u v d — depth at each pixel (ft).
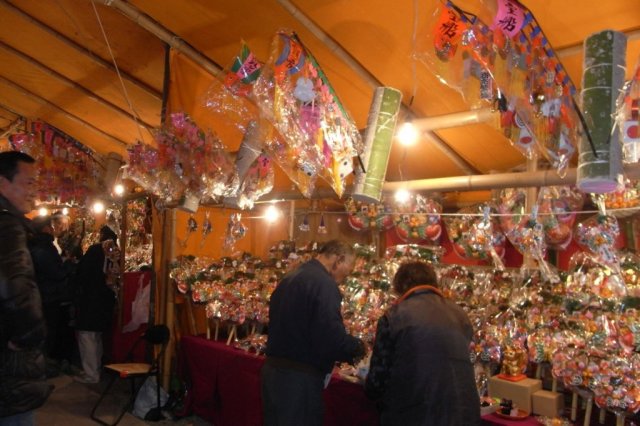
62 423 12.55
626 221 9.24
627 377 6.70
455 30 5.71
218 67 11.76
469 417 6.44
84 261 16.25
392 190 10.32
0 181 5.76
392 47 9.08
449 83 6.15
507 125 6.35
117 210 19.10
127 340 16.47
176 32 11.12
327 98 7.54
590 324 7.47
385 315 7.23
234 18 9.97
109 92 15.19
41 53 13.99
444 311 6.98
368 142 8.01
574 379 7.10
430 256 10.87
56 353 18.19
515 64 5.52
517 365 8.41
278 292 8.61
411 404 6.43
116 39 12.61
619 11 7.14
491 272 9.93
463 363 6.64
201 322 14.69
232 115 8.69
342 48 9.59
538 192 9.71
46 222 7.95
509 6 5.27
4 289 5.18
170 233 13.91
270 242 16.52
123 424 12.47
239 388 11.18
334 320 7.94
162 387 13.37
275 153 8.66
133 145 10.68
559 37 7.86
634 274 7.57
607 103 5.37
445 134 11.11
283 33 7.24
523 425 7.36
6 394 5.39
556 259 11.37
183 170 10.00
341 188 7.83
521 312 8.76
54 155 18.75
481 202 11.82
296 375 7.98
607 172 5.35
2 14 12.46
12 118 20.02
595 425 7.63
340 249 8.85
